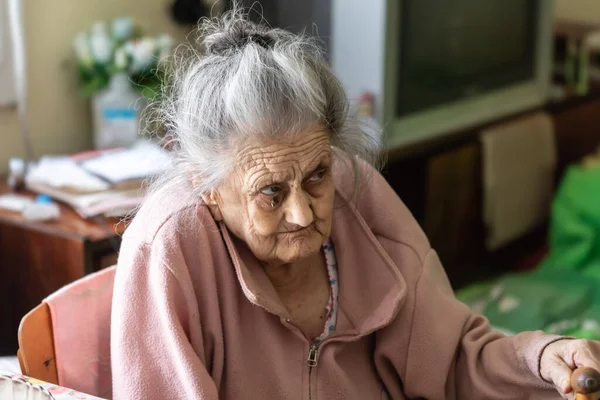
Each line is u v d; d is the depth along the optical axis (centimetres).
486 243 295
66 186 188
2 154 221
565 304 246
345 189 127
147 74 218
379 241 129
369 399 124
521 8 301
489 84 294
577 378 102
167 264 110
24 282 185
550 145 314
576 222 275
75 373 120
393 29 244
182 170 113
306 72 106
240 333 116
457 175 274
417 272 125
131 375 110
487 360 121
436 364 122
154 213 115
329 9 250
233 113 104
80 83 228
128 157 202
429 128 270
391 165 259
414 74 257
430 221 267
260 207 108
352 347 125
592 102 342
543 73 320
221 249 115
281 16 253
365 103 244
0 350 193
